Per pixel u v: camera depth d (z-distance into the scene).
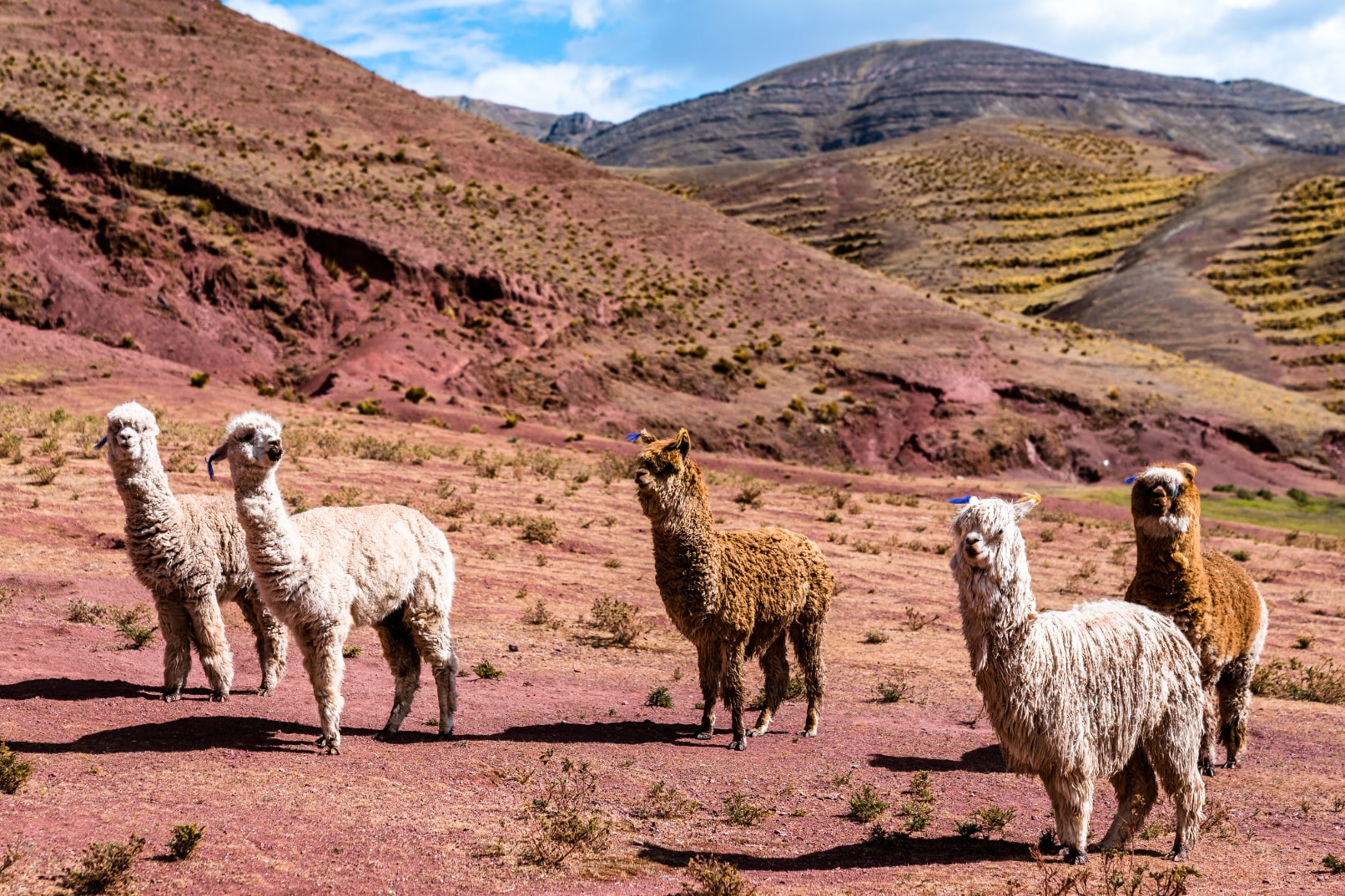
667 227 106.00
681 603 8.84
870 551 25.33
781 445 69.69
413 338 67.69
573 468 37.06
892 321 92.69
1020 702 5.74
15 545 15.16
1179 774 6.35
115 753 7.21
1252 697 13.36
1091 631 6.10
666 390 72.50
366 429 44.72
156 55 102.38
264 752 7.55
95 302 61.50
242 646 11.73
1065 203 186.50
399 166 97.69
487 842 5.95
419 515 8.75
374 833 5.89
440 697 8.65
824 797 7.66
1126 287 135.25
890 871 5.94
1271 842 7.13
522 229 93.44
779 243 110.50
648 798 7.20
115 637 11.30
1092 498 56.22
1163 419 78.50
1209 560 9.50
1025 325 100.44
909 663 14.16
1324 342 108.81
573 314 78.56
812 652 9.84
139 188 71.69
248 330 65.81
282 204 76.75
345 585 7.78
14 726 7.68
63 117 74.19
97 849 5.02
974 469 71.25
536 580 17.53
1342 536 45.44
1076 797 5.95
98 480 20.67
